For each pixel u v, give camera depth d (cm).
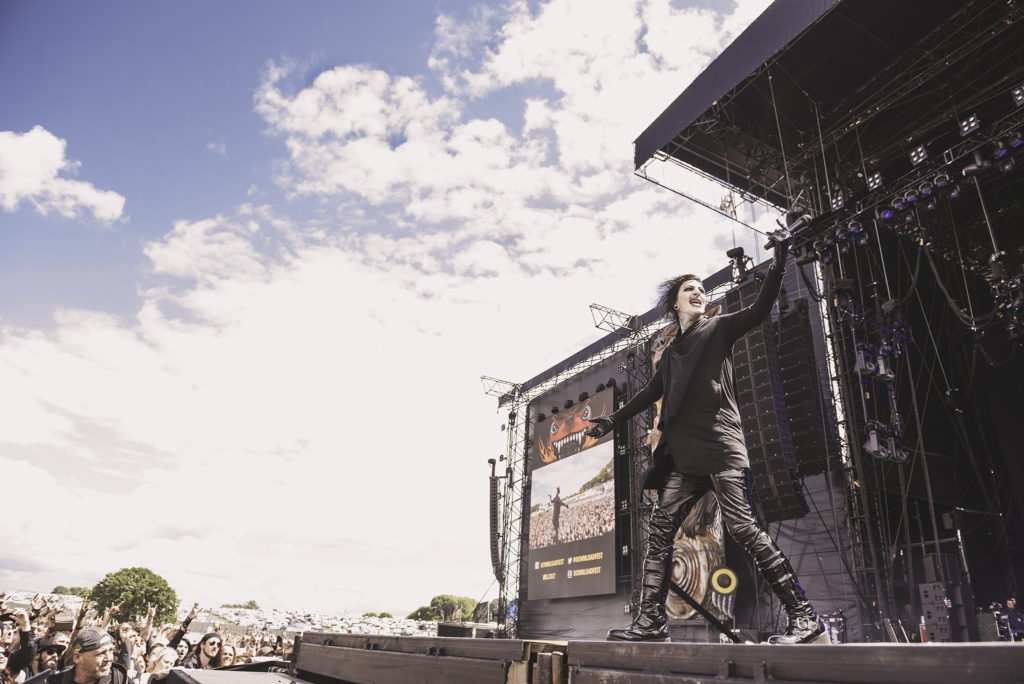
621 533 2238
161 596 5431
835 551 1548
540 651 241
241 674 400
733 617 1634
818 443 1547
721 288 2047
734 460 281
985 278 1958
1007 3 1470
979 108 1705
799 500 1485
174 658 777
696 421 292
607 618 2200
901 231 1862
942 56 1656
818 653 154
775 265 292
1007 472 1681
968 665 125
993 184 1820
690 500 299
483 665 257
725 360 302
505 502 2888
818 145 1897
